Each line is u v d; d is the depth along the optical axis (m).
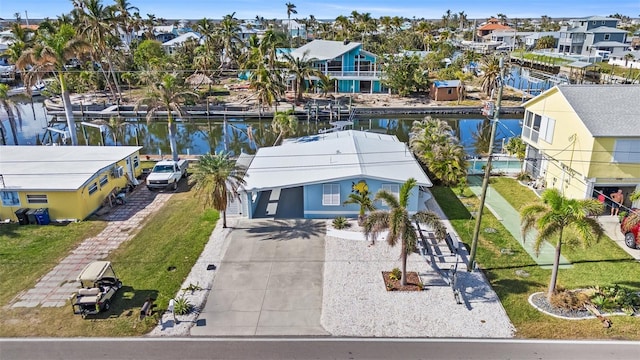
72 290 17.03
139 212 24.70
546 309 15.51
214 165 20.88
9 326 14.91
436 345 13.84
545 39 96.44
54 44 34.81
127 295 16.62
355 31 103.69
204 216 23.77
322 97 62.28
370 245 20.28
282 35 95.44
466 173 28.59
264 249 20.02
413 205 23.31
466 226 22.34
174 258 19.33
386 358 13.27
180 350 13.72
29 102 62.66
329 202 23.06
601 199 23.80
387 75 62.16
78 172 24.75
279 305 15.93
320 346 13.84
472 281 17.38
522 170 30.70
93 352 13.66
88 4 52.78
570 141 24.34
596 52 78.69
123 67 66.88
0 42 87.50
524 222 15.66
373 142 28.95
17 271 18.39
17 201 23.12
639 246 19.70
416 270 18.16
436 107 56.53
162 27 121.56
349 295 16.48
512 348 13.66
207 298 16.39
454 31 152.12
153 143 44.91
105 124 48.03
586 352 13.45
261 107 54.84
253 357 13.39
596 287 16.36
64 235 21.75
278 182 22.56
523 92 63.66
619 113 23.36
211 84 66.75
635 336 14.13
